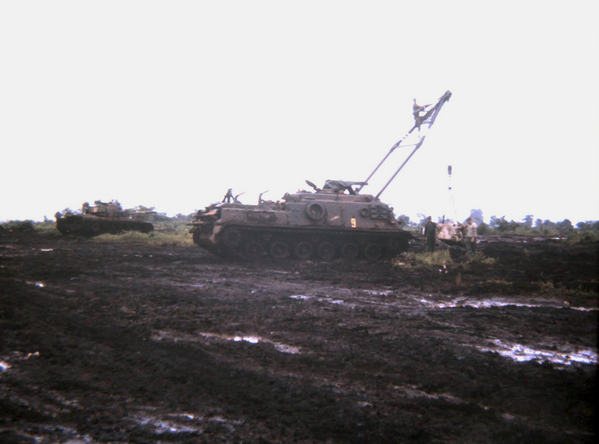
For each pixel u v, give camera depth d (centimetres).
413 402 465
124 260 1870
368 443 380
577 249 2600
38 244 2750
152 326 773
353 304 987
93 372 555
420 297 1098
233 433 397
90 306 923
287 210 2053
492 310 931
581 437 385
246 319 830
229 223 1902
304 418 427
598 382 517
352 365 582
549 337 727
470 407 453
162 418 429
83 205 3822
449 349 650
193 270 1567
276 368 569
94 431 402
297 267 1741
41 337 699
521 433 396
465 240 2419
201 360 598
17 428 407
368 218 2164
